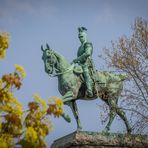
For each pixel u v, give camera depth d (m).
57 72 18.00
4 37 11.61
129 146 17.19
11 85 11.05
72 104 18.00
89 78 17.95
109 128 18.12
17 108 10.92
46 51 18.09
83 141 16.47
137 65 21.45
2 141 10.56
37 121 10.83
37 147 10.60
